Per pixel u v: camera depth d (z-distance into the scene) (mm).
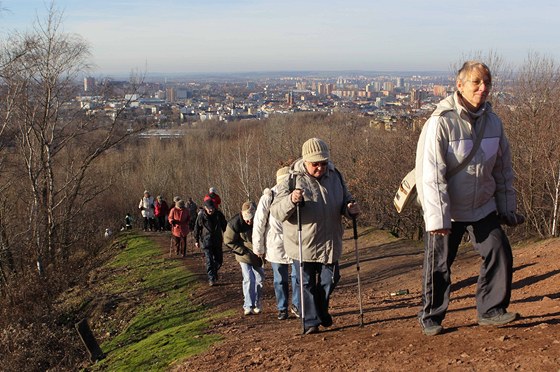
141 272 18609
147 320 12812
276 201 6406
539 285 8781
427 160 4863
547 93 23328
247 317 10047
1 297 19328
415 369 4805
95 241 33094
